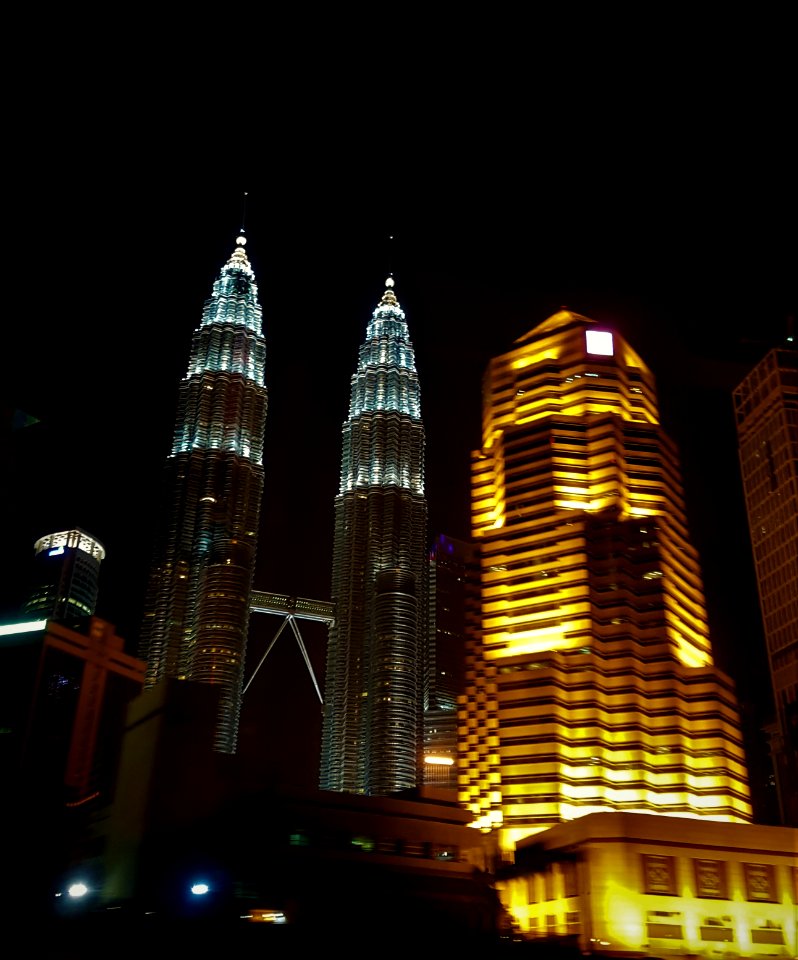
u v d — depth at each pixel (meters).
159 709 123.75
